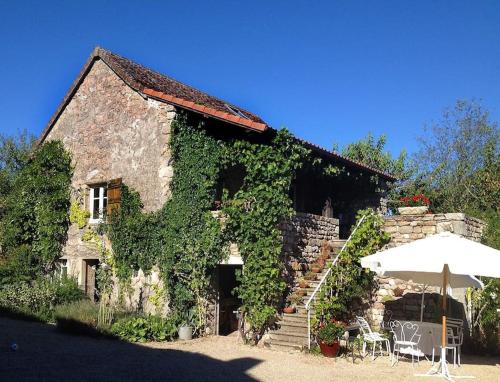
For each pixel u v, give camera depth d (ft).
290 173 39.63
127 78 44.68
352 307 39.52
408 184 77.66
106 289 43.62
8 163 88.74
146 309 41.06
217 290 41.42
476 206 69.56
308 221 42.52
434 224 39.45
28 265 49.75
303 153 40.14
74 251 48.11
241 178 45.01
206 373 26.45
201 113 40.14
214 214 40.09
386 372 28.35
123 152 44.91
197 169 40.60
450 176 80.38
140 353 31.07
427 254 26.37
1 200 63.52
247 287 37.45
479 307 37.40
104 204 47.75
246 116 54.29
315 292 34.71
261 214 37.68
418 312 38.75
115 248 43.86
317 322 34.37
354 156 84.07
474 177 74.49
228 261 39.06
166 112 42.06
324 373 27.50
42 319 41.81
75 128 49.55
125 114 45.29
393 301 39.83
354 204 55.72
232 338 38.81
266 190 38.01
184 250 39.70
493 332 35.68
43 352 29.71
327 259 41.96
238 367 28.27
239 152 39.83
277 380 25.61
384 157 81.66
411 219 40.40
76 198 48.55
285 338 35.27
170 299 39.68
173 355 31.07
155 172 42.14
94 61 48.52
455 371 29.07
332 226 46.11
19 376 23.72
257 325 36.14
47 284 45.42
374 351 33.09
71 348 31.40
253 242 37.68
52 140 51.37
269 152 38.50
